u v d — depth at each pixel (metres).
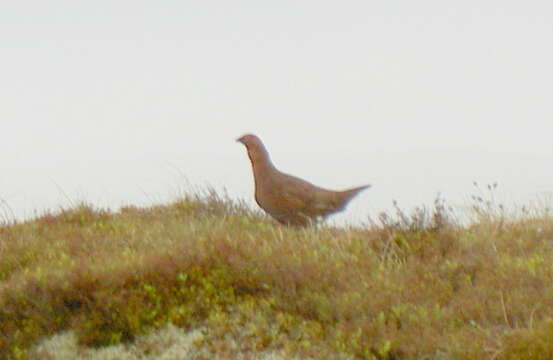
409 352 11.48
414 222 15.22
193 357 12.07
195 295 13.06
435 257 14.25
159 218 18.52
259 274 13.33
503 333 11.69
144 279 13.39
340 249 14.62
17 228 17.97
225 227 16.78
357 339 11.79
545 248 14.88
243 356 11.82
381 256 14.48
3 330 12.98
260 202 17.55
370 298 12.74
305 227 17.36
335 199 17.33
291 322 12.33
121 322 12.72
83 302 13.20
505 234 15.66
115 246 15.77
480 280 13.32
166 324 12.67
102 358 12.37
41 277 13.62
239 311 12.70
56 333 12.91
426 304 12.65
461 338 11.53
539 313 12.05
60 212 19.00
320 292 13.04
